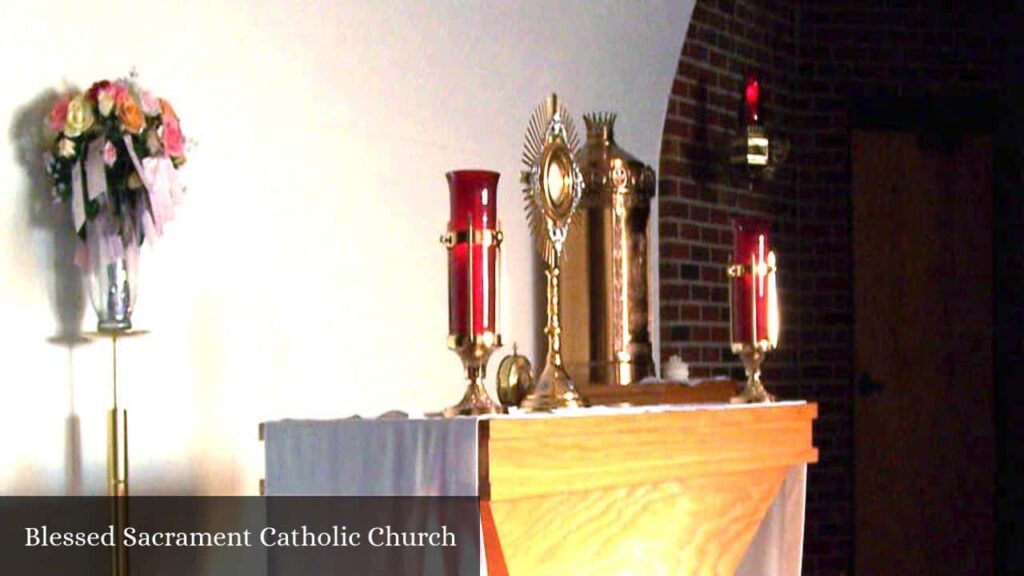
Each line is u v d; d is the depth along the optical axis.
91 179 2.86
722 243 5.99
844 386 6.62
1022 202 6.62
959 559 6.71
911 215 6.74
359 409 3.85
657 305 5.52
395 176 4.02
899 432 6.69
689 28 5.79
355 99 3.86
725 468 3.06
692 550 3.06
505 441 2.40
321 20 3.70
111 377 3.10
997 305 6.74
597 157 4.64
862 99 6.69
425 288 4.12
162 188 2.93
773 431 3.27
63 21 3.01
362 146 3.89
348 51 3.81
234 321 3.45
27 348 2.92
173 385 3.27
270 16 3.54
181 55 3.30
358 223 3.87
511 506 2.44
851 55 6.70
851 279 6.66
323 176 3.75
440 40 4.16
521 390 3.46
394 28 3.96
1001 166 6.71
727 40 6.08
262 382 3.52
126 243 2.92
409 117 4.07
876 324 6.68
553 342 3.14
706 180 5.89
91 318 3.05
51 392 2.97
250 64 3.50
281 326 3.59
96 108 2.89
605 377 4.59
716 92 5.98
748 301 3.55
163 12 3.25
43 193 2.96
